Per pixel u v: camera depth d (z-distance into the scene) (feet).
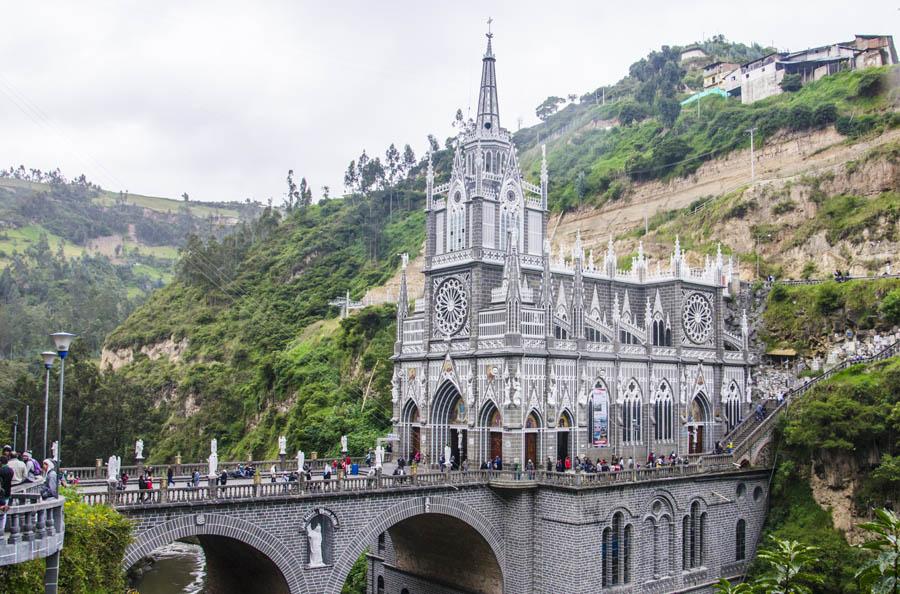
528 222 276.82
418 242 619.67
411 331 280.31
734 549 269.03
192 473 214.07
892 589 85.97
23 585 105.91
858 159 381.60
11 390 499.92
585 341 257.96
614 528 232.73
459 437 257.96
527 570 229.66
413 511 215.72
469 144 276.82
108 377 518.78
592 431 258.37
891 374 259.80
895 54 514.27
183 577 330.54
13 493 97.91
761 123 484.33
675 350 289.94
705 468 262.26
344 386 442.09
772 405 307.78
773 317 330.75
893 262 342.44
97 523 142.92
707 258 333.21
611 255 295.69
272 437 460.55
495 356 241.55
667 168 519.60
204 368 581.94
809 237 378.53
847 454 260.62
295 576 192.75
